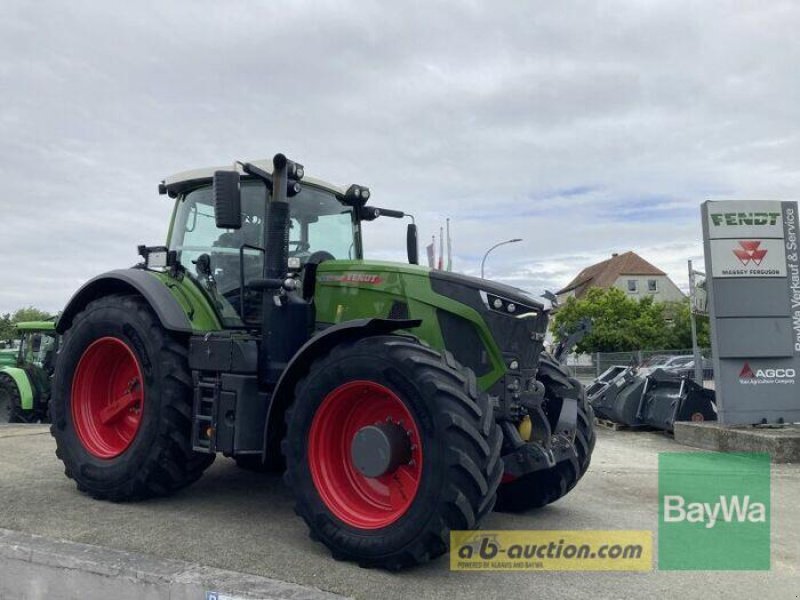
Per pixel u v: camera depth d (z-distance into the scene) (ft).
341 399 12.09
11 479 17.89
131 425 16.43
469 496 10.63
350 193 17.37
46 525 13.46
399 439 11.50
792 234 30.04
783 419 29.48
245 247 15.29
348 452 12.40
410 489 11.51
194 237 17.15
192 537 12.74
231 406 13.92
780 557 12.92
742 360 29.63
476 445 10.75
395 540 10.90
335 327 12.14
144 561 10.82
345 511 11.80
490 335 12.89
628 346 128.06
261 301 15.61
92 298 17.92
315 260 15.75
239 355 14.10
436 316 13.19
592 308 131.75
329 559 11.66
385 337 11.91
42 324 41.57
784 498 18.34
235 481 18.03
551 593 10.57
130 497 15.30
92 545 11.73
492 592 10.50
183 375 15.07
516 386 13.05
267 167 15.92
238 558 11.55
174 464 15.08
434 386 10.87
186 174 17.28
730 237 29.94
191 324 15.40
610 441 31.45
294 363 12.62
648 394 34.06
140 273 16.53
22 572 11.44
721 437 27.71
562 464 15.37
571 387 15.43
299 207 16.75
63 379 16.80
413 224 18.74
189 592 9.90
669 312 136.98
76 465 16.03
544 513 15.89
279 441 13.60
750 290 29.76
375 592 10.26
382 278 13.82
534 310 13.28
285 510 15.01
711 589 11.09
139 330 15.46
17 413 40.60
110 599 10.54
